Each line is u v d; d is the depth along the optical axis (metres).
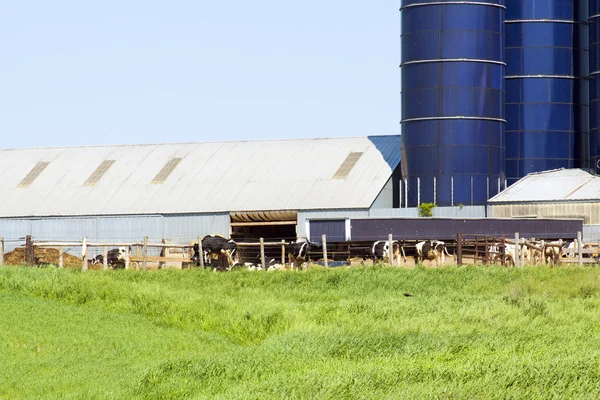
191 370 26.45
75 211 94.94
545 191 86.44
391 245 61.00
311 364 26.48
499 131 95.12
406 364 25.58
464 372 23.61
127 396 24.45
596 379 22.58
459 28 93.44
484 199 93.69
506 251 63.06
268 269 61.81
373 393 22.02
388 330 32.62
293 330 32.03
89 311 37.50
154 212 92.94
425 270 52.53
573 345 27.92
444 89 93.50
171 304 38.06
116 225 93.75
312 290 46.72
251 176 95.56
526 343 28.83
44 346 30.78
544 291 42.59
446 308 37.03
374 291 45.91
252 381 24.70
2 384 25.94
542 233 76.19
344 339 29.67
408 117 95.12
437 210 89.12
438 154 93.44
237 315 36.06
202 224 91.88
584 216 83.38
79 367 28.11
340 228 70.00
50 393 25.08
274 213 90.25
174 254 78.19
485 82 94.00
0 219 95.88
